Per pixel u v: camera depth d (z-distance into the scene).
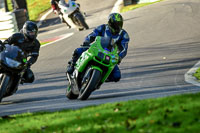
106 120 20.09
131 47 62.91
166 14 91.06
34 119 23.52
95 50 28.41
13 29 80.00
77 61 29.81
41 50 70.81
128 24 85.00
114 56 28.62
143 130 17.14
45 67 54.94
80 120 21.12
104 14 113.81
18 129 21.34
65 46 70.94
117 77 30.45
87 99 31.28
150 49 59.59
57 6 82.75
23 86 42.28
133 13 101.19
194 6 96.62
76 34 81.50
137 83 38.06
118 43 30.28
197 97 22.45
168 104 21.53
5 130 21.58
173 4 104.31
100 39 29.09
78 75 29.56
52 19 122.62
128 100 27.23
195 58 49.84
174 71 42.97
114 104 24.58
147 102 23.36
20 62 28.38
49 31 102.50
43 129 20.55
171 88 33.22
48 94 36.59
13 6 99.75
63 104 29.64
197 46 58.00
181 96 23.50
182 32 70.56
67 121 21.36
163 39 66.56
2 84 27.94
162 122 17.81
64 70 51.28
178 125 17.19
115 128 18.20
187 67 44.72
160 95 29.38
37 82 44.38
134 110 21.45
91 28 86.75
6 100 35.06
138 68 46.94
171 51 56.31
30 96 36.28
